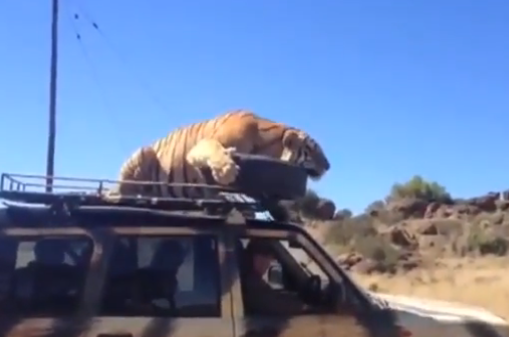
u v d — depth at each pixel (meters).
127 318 5.77
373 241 36.94
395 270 33.59
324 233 41.34
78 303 5.78
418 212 54.34
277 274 6.17
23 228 5.88
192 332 5.81
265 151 8.18
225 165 6.56
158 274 5.93
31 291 5.78
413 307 6.73
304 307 6.07
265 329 5.92
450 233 45.25
